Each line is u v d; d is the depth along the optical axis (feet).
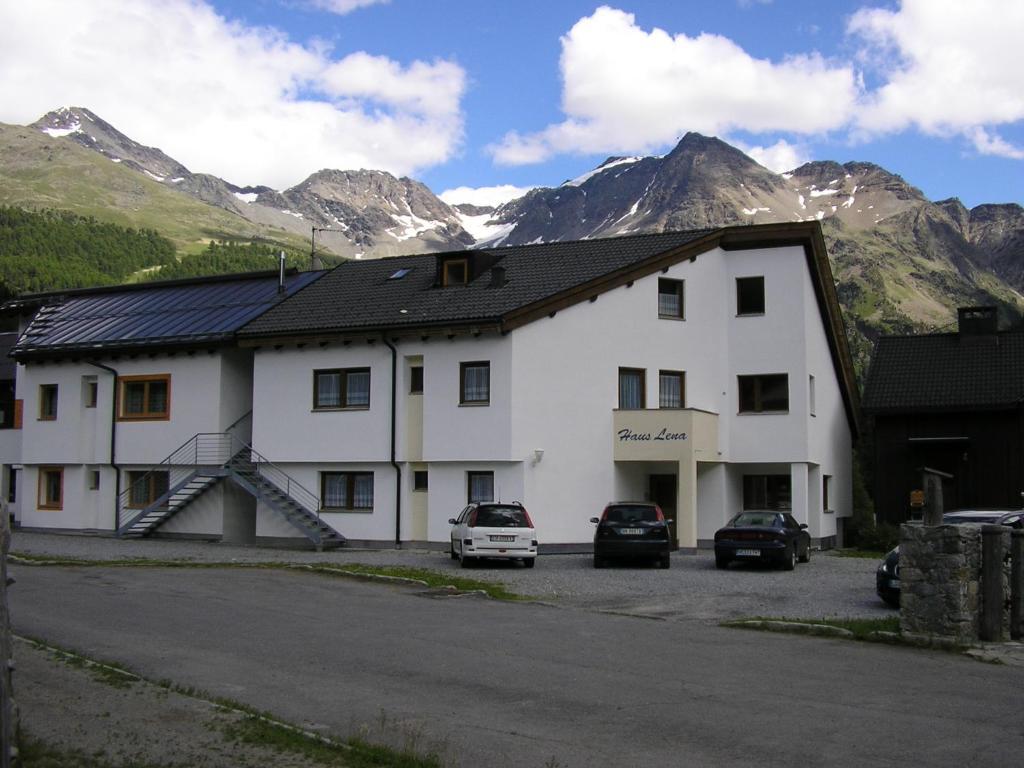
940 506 48.44
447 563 90.53
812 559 102.73
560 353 104.17
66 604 57.41
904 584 47.78
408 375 108.06
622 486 107.65
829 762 27.86
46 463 131.64
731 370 115.75
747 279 116.78
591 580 75.61
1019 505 125.39
